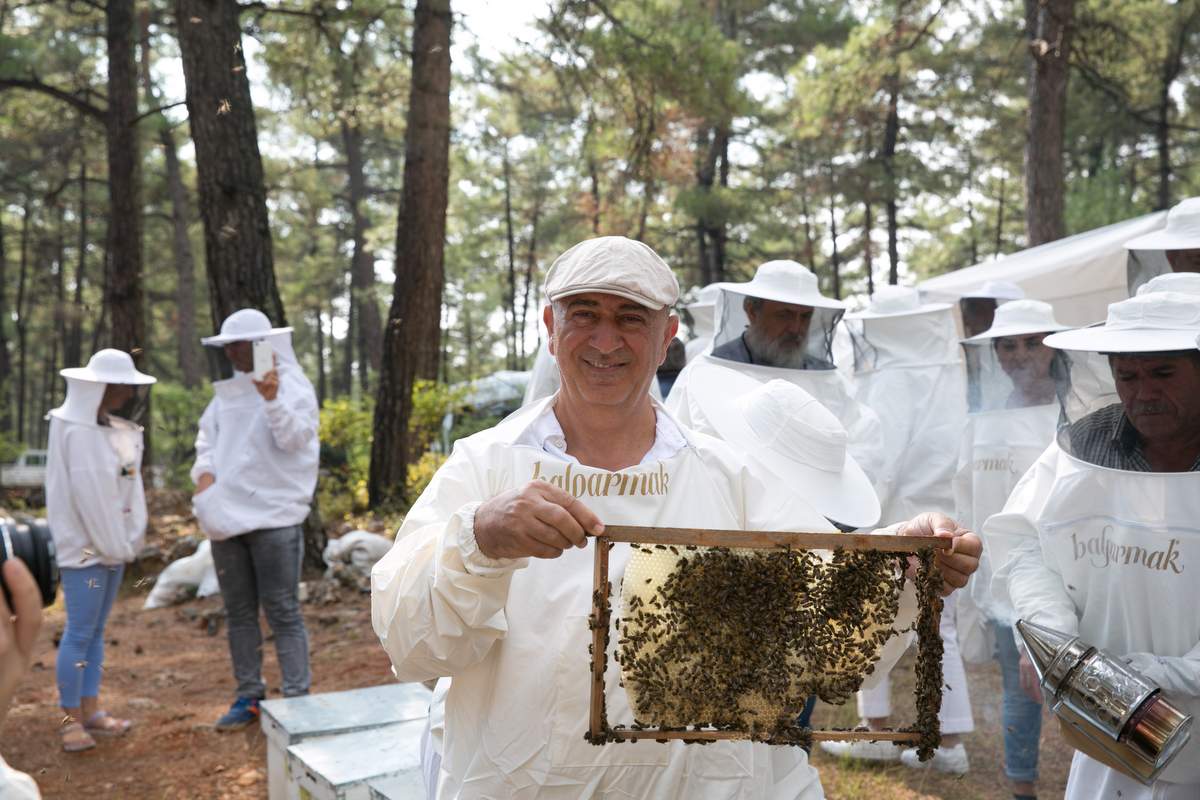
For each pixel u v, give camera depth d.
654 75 12.34
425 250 11.84
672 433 2.11
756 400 3.27
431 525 1.93
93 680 5.43
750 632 1.73
